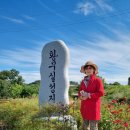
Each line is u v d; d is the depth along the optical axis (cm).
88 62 743
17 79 3888
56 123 945
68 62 1357
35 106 1280
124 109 1178
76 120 1008
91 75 739
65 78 1334
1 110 1072
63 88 1328
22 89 3039
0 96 2834
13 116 1007
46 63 1375
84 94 718
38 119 991
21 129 923
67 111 1030
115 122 959
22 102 1477
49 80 1355
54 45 1368
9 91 2928
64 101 1312
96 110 728
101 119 984
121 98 2366
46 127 916
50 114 1033
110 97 2459
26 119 994
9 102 1489
